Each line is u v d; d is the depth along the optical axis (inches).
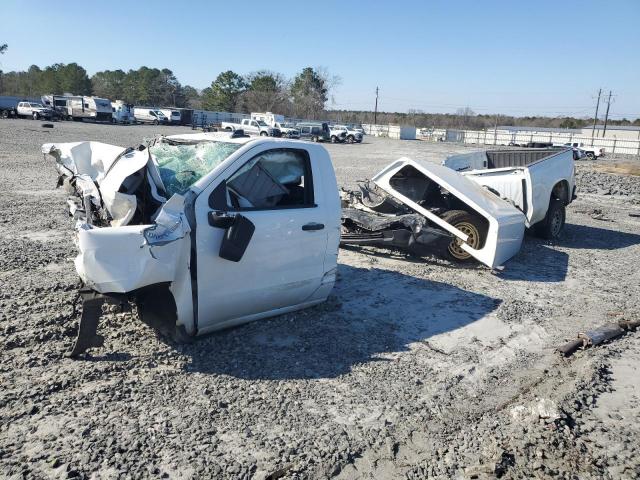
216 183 176.7
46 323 192.1
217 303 178.5
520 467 132.1
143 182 171.6
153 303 176.9
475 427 149.1
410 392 165.3
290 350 186.1
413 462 132.8
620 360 201.8
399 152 1592.0
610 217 566.9
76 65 4660.4
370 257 330.3
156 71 4717.0
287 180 203.2
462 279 294.0
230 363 173.0
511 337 216.8
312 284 211.5
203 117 2667.3
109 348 175.6
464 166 479.2
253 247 183.9
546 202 394.0
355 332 207.2
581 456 137.9
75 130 1587.1
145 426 137.0
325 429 142.6
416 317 230.2
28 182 547.5
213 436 135.6
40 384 152.0
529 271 321.7
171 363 169.9
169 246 160.4
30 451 124.1
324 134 2166.6
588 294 281.9
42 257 279.1
